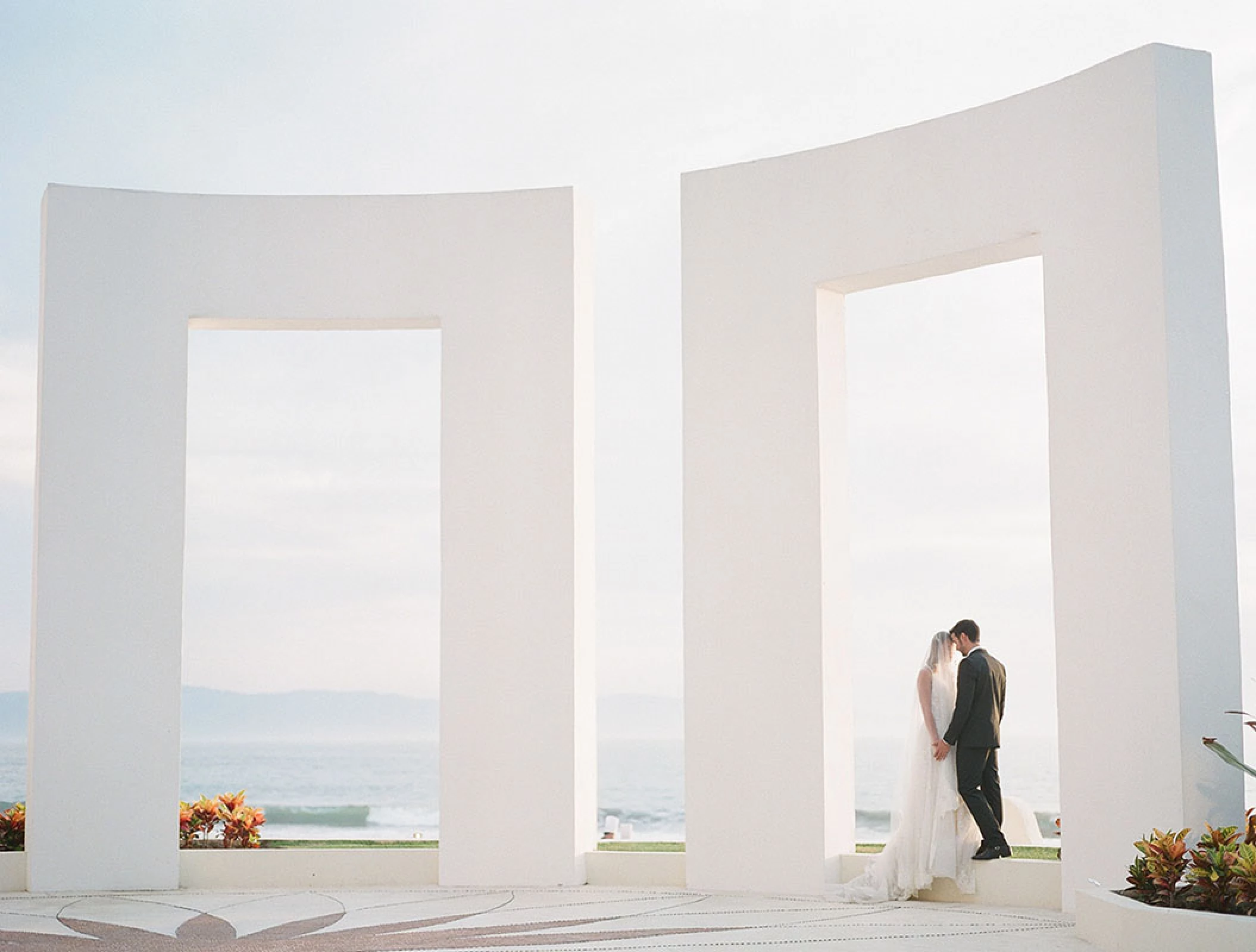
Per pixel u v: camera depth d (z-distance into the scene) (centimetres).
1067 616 970
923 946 818
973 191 1044
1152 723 920
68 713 1155
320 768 4250
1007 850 1035
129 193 1208
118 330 1195
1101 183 977
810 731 1085
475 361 1205
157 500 1188
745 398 1138
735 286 1151
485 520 1190
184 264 1209
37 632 1157
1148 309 944
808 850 1077
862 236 1098
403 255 1218
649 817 4062
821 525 1100
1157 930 767
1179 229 947
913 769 1051
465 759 1168
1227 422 947
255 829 1274
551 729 1162
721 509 1138
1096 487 962
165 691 1171
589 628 1197
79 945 845
